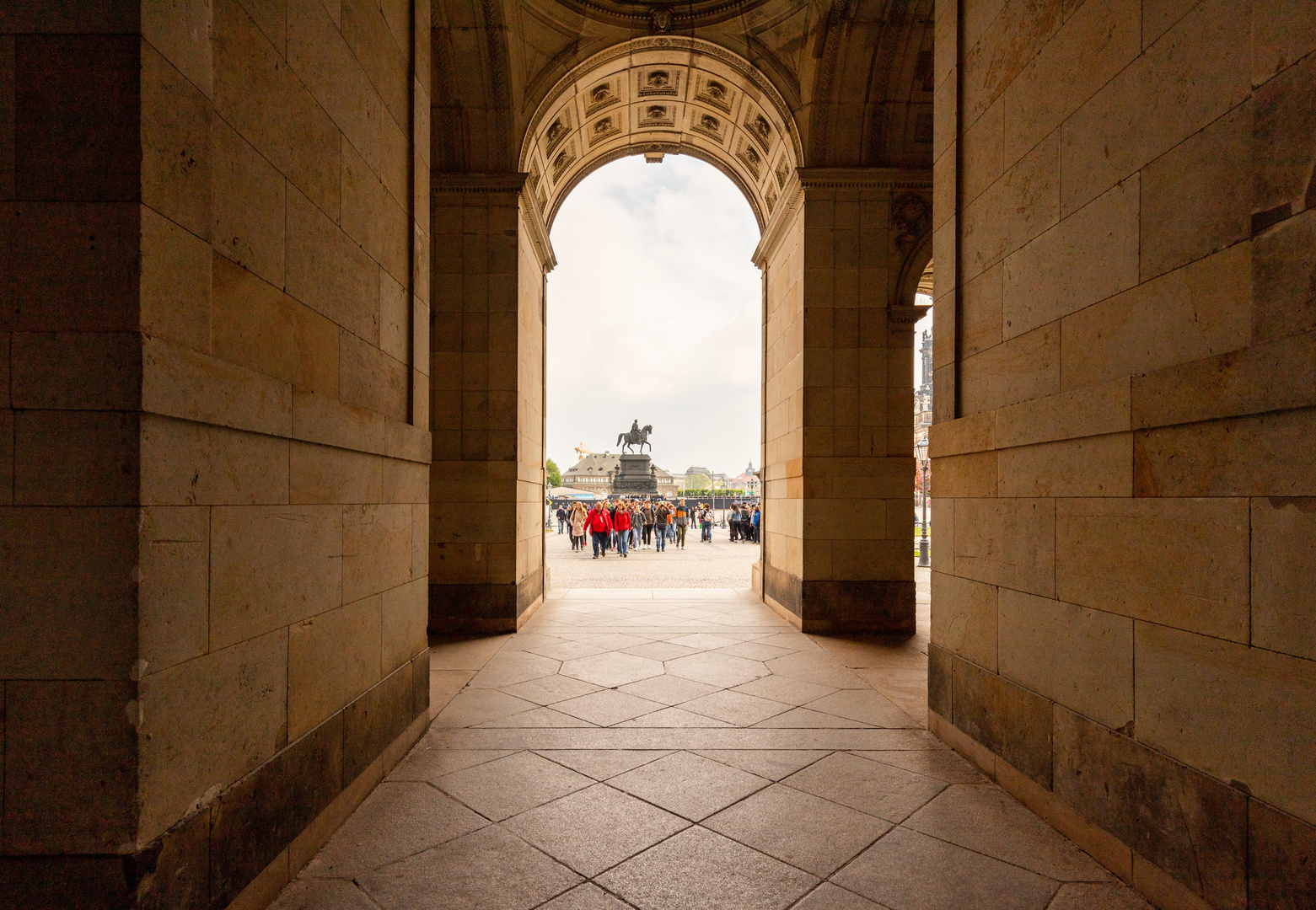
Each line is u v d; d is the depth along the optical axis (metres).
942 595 5.04
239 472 2.71
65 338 2.14
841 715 5.56
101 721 2.12
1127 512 3.17
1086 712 3.43
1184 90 2.93
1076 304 3.65
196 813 2.43
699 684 6.47
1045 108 3.95
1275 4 2.49
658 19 9.87
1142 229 3.16
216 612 2.55
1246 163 2.61
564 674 6.84
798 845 3.46
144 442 2.16
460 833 3.56
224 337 2.68
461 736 5.04
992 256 4.54
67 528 2.13
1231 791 2.57
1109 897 3.02
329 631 3.53
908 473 9.43
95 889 2.10
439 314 9.63
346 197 3.88
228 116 2.71
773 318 11.72
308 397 3.25
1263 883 2.43
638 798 4.00
